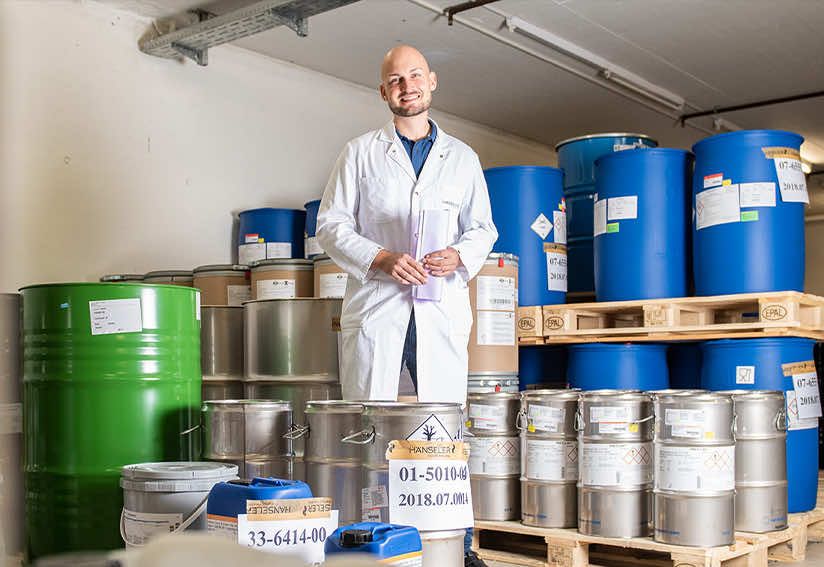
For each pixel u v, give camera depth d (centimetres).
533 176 498
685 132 848
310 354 364
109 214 526
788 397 408
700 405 338
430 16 564
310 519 207
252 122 611
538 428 380
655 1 546
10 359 322
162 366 315
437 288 311
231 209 594
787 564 380
